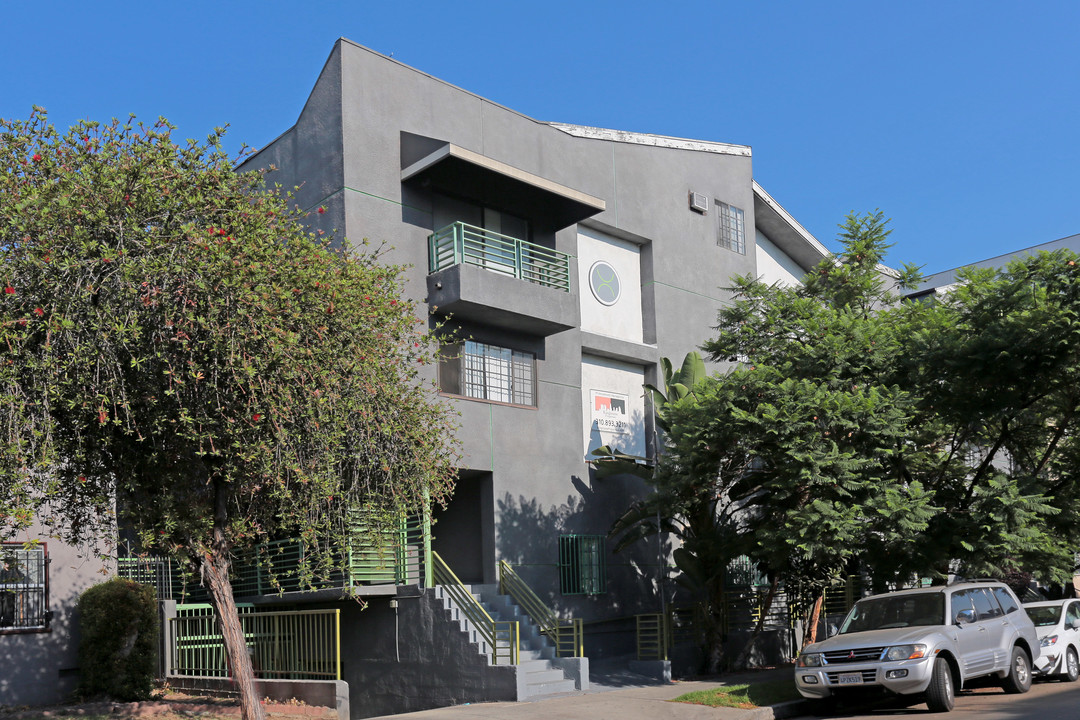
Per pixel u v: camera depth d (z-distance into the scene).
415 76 20.33
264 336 9.87
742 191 27.89
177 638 18.28
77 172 9.88
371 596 18.06
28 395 8.97
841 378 16.81
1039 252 16.42
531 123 22.47
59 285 9.02
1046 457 18.58
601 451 21.48
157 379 10.09
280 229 11.12
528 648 17.31
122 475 10.84
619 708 14.40
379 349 11.95
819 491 15.70
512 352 20.80
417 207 19.77
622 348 23.44
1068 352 15.48
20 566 14.51
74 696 15.85
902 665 13.22
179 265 9.50
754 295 19.48
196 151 10.58
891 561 16.25
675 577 23.03
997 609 15.57
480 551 19.84
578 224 23.42
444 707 15.46
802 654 14.34
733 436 16.27
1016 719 12.04
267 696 15.52
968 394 16.80
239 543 12.10
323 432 10.96
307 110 19.78
